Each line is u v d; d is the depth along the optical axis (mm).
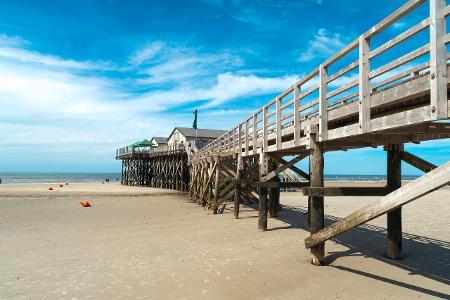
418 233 11688
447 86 4445
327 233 7004
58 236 12352
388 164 8008
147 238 11695
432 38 4250
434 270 7574
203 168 23609
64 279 7590
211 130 48875
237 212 15523
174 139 49000
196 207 20844
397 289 6500
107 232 12984
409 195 4711
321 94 7164
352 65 6117
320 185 7566
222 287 6824
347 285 6723
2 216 17328
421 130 5906
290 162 10750
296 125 8516
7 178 103062
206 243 10617
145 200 25672
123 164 57969
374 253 8914
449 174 4113
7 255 9742
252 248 9766
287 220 14539
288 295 6324
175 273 7777
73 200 25594
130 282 7289
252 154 13492
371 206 5539
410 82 4754
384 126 5219
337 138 6668
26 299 6520
